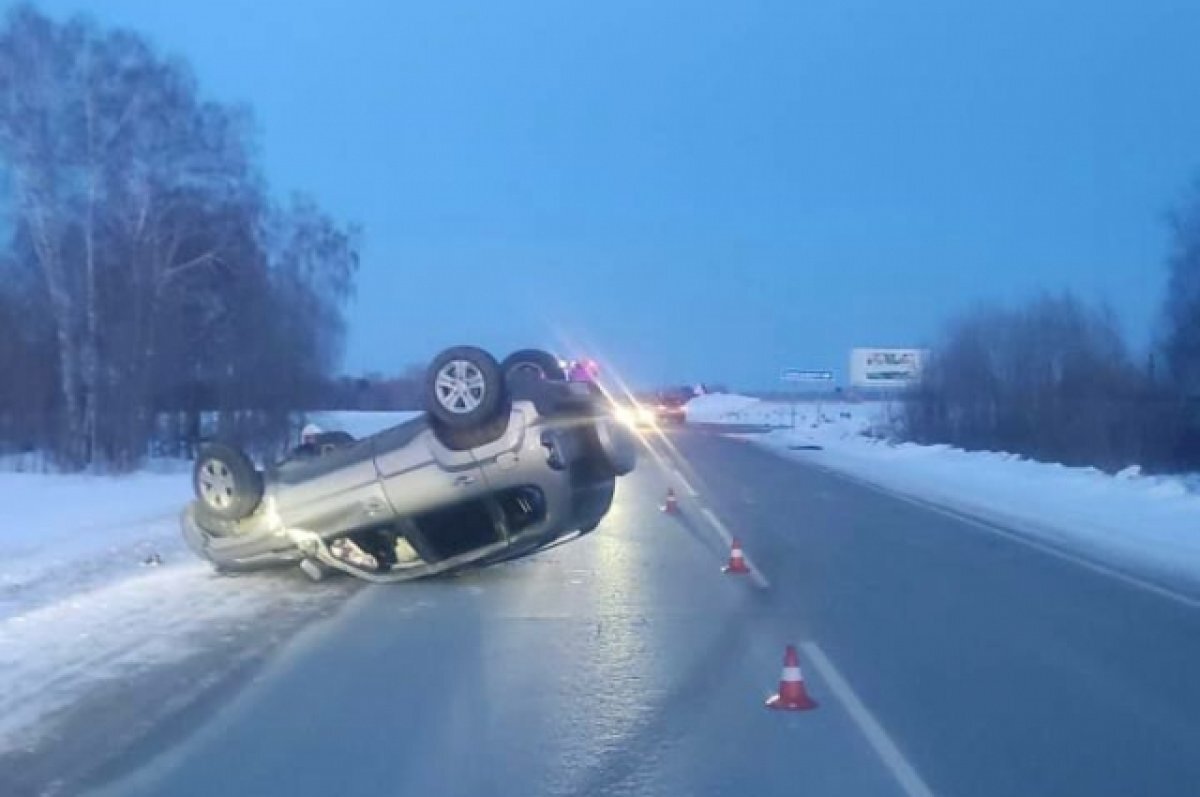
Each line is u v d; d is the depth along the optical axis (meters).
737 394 126.75
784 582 16.81
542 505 15.82
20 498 28.16
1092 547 21.02
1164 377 45.03
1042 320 49.97
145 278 40.12
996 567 18.39
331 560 16.36
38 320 40.22
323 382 53.31
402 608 14.77
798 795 7.81
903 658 11.93
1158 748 8.91
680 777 8.17
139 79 40.06
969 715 9.80
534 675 11.12
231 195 42.94
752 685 10.74
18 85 38.66
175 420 43.59
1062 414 45.41
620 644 12.52
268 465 16.70
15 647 12.20
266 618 14.05
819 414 91.62
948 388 55.69
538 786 7.99
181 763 8.55
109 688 10.66
